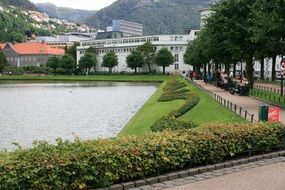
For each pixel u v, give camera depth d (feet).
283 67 149.69
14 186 33.71
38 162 35.40
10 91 315.78
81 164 37.35
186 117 116.26
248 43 158.71
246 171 48.52
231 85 187.52
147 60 596.70
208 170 48.21
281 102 136.87
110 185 39.81
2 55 633.61
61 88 356.59
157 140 45.37
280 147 60.29
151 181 42.42
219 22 161.68
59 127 134.00
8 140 109.60
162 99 174.50
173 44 644.69
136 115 146.51
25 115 166.40
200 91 191.83
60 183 35.99
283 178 44.98
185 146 46.98
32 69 649.20
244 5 156.56
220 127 54.60
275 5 110.42
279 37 122.93
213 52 189.67
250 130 55.72
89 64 638.53
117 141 43.93
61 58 646.33
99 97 257.75
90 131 125.90
